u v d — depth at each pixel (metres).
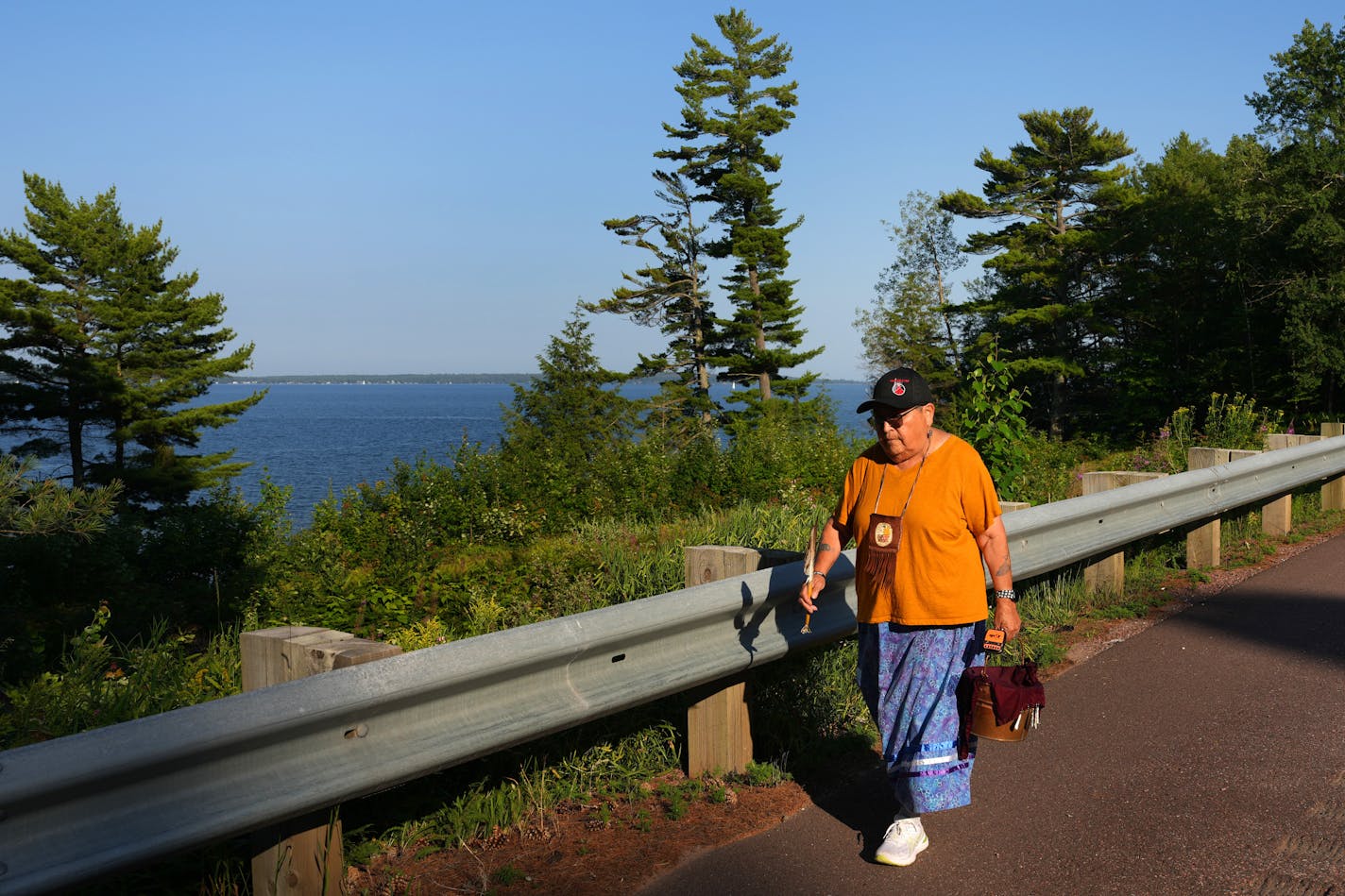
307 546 11.84
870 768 4.68
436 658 3.27
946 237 59.88
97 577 10.89
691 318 50.69
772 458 15.46
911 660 3.75
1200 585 8.05
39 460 5.14
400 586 8.17
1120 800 4.20
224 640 6.42
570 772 4.45
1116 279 47.88
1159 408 42.84
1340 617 6.93
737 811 4.23
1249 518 9.90
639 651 4.00
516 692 3.58
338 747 3.09
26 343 39.97
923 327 59.00
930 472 3.76
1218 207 38.69
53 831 2.48
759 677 4.97
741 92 46.94
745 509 11.12
